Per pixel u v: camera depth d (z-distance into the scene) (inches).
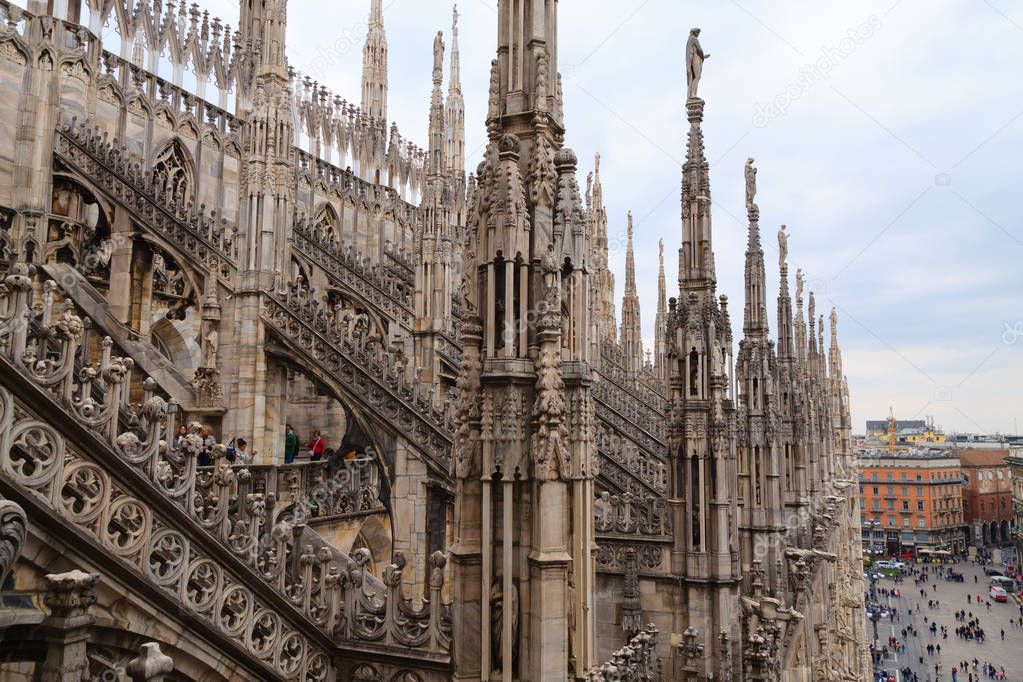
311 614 424.2
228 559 369.1
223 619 364.8
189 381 1015.0
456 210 1755.7
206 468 570.6
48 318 312.2
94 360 859.4
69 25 1127.0
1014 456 5428.2
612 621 701.9
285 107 1084.5
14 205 983.0
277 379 1010.7
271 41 1080.8
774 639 661.9
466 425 329.1
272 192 1045.8
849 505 2600.9
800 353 1667.1
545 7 349.4
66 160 1032.8
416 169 2294.5
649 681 455.2
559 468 313.6
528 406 321.7
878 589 4658.0
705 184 700.7
